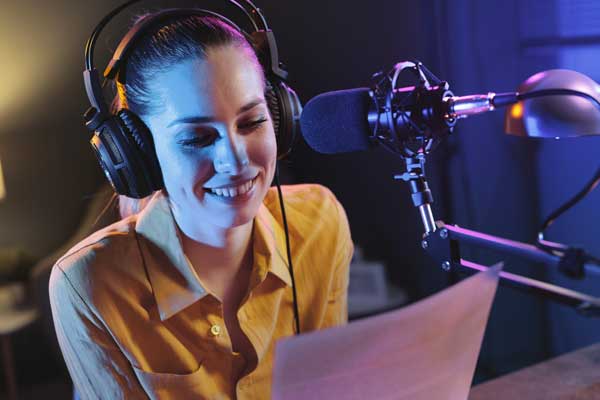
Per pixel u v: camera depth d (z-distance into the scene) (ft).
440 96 2.72
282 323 3.60
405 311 2.13
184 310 3.28
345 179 9.84
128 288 3.24
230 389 3.41
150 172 2.98
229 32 2.90
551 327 7.79
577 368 3.67
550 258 2.47
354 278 8.59
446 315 2.25
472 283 2.29
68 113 12.34
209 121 2.81
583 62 6.46
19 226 12.49
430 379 2.39
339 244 3.94
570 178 7.05
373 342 2.14
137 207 3.79
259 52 3.16
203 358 3.33
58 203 12.51
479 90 7.60
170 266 3.26
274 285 3.51
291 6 9.75
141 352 3.25
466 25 7.59
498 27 7.29
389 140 2.94
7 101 12.23
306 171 10.09
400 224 9.21
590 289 6.81
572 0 6.48
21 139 12.34
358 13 8.96
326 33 9.45
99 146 2.96
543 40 6.85
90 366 3.29
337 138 3.07
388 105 2.81
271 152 3.02
